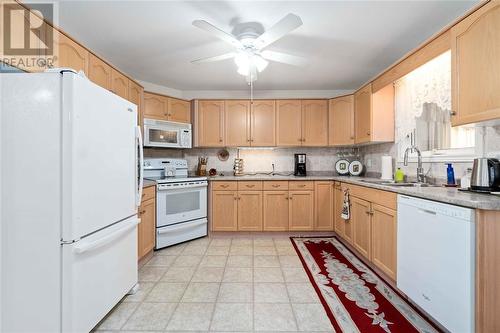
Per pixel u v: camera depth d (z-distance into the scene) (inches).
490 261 46.8
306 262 97.6
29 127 47.9
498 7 50.7
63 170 48.1
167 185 114.3
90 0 69.6
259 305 67.9
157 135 125.6
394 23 80.7
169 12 75.3
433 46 72.6
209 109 144.4
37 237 48.1
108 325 59.6
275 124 145.0
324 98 144.0
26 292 48.3
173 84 144.0
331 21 79.7
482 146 68.9
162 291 75.7
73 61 70.8
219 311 65.2
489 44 52.6
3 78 47.7
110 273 61.8
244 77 132.1
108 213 60.4
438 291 55.1
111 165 61.7
